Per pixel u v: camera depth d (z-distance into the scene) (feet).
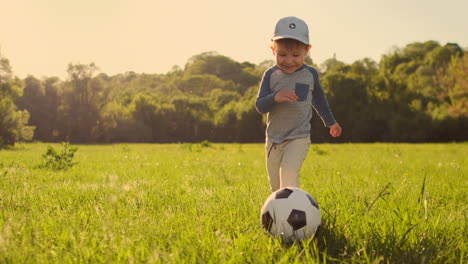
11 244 8.13
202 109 314.96
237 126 276.00
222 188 19.16
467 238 9.14
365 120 223.92
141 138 275.59
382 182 21.50
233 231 10.11
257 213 11.92
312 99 14.20
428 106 217.15
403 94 241.96
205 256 7.82
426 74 267.39
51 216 11.82
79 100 265.95
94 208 12.72
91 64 268.62
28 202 14.16
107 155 55.52
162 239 9.21
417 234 9.27
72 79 264.52
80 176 24.91
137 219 10.94
